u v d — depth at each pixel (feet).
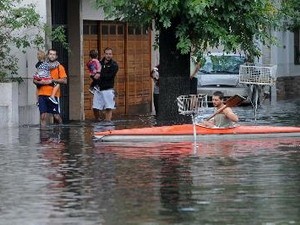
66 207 75.10
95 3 148.87
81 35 166.09
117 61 180.65
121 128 137.80
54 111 144.77
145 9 139.74
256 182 85.61
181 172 91.71
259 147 111.24
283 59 252.42
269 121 150.51
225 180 86.74
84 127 140.67
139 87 188.44
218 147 111.24
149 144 114.62
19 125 144.25
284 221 69.26
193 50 143.84
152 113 187.52
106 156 103.91
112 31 178.81
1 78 142.92
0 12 144.87
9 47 147.23
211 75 191.42
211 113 140.97
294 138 120.98
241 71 172.55
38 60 145.69
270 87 218.59
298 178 87.71
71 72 165.89
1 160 101.65
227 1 139.74
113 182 86.33
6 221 70.33
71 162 99.55
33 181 87.45
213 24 139.74
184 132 117.80
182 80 142.41
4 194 80.94
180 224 68.49
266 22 146.10
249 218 70.33
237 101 120.16
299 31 264.11
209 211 72.95
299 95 261.03
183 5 136.56
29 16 144.56
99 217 71.20
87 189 82.89
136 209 73.87
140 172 91.97
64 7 165.27
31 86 149.69
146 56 190.70
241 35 144.87
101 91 158.71
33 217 71.67
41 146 114.42
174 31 141.18
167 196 79.05
